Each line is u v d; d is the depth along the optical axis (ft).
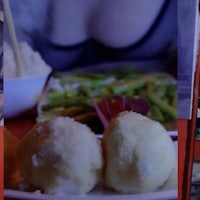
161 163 0.79
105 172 0.81
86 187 0.79
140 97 0.90
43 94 0.90
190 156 0.92
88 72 0.92
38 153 0.78
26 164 0.79
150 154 0.78
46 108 0.90
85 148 0.78
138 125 0.81
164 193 0.80
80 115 0.90
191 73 0.90
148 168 0.78
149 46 0.90
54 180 0.78
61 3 0.89
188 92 0.90
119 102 0.90
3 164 0.83
